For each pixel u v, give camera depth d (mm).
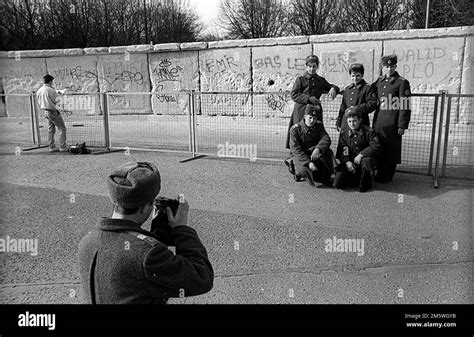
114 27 22781
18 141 10727
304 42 12578
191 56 14391
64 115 14547
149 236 1937
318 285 3705
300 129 6352
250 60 13508
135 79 15266
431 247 4289
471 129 10062
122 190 1902
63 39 21016
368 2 24531
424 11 22984
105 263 1863
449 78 11195
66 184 6754
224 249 4391
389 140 6168
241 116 13719
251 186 6469
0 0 19875
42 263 4164
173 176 7109
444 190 6035
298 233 4719
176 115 14719
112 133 11914
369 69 11891
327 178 6273
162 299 1972
